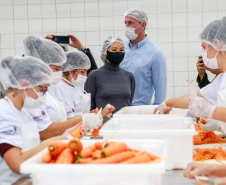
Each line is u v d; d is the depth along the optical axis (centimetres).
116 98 278
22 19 453
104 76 280
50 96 216
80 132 167
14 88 152
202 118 212
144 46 326
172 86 446
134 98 326
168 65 444
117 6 443
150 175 87
